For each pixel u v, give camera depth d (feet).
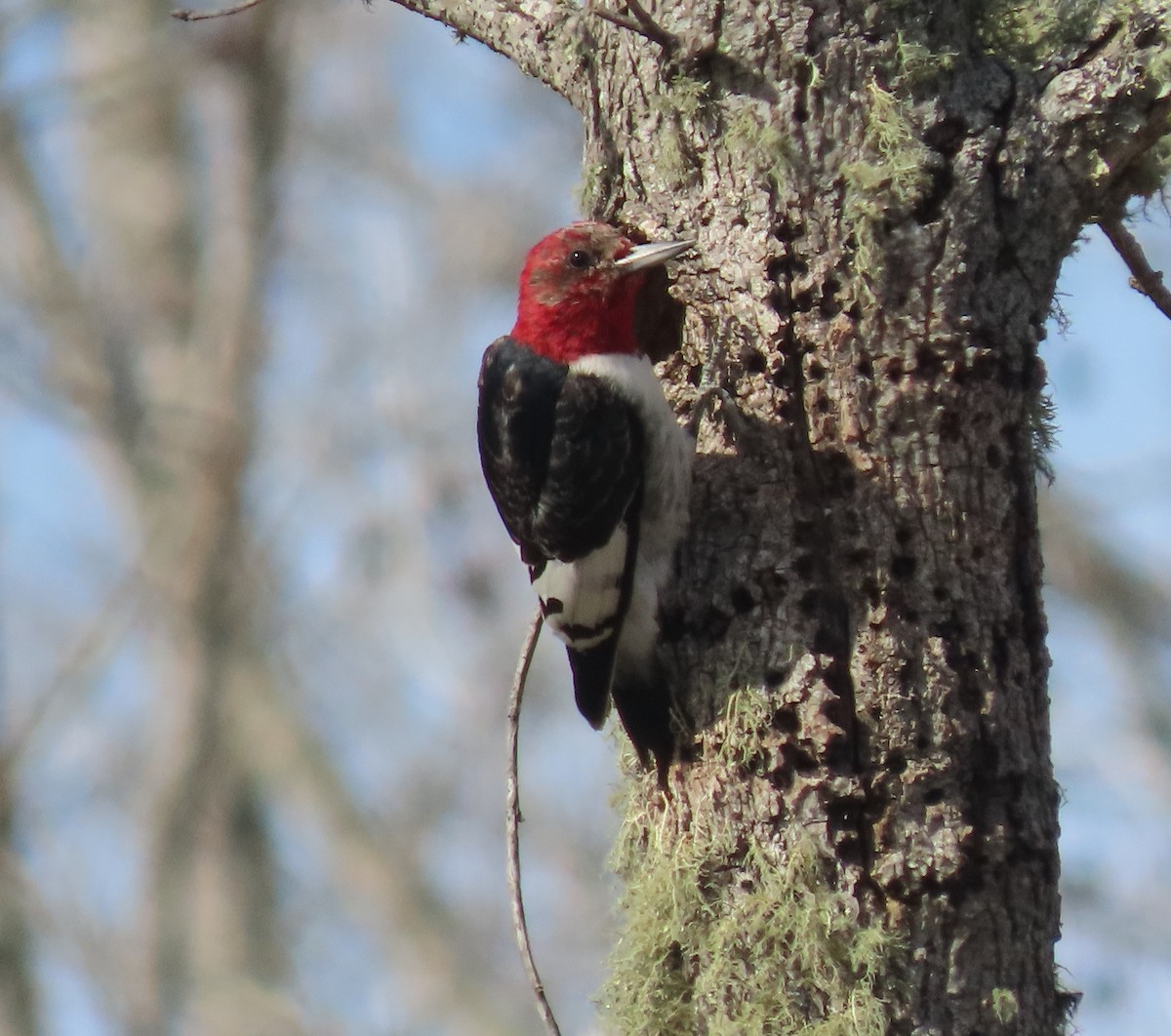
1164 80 31.48
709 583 32.50
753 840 31.01
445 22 38.17
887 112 31.42
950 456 31.30
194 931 78.28
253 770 80.74
